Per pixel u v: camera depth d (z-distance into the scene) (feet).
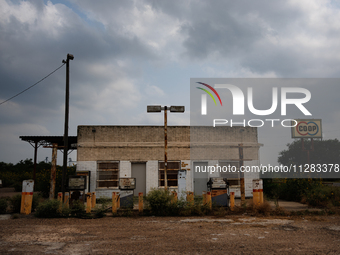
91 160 58.75
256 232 25.61
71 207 38.88
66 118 46.42
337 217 34.12
